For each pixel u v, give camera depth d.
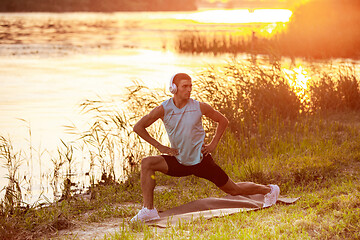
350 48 28.56
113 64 29.14
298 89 14.30
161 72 24.88
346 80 14.91
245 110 12.80
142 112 12.22
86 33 57.50
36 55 34.53
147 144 11.80
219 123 6.97
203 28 59.44
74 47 40.50
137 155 10.84
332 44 28.88
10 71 26.42
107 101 17.52
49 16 106.62
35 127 13.99
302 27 34.19
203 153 6.86
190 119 6.73
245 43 33.22
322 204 6.68
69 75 24.84
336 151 9.93
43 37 51.22
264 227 5.95
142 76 23.62
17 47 40.25
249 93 13.61
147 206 7.00
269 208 7.09
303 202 7.04
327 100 14.38
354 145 10.36
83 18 99.25
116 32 58.91
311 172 8.69
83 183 9.80
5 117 15.27
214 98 12.80
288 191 8.16
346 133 11.59
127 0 156.38
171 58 31.66
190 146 6.76
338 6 38.12
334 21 35.47
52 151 11.76
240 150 10.73
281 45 30.02
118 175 10.25
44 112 15.98
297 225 5.85
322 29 32.75
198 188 8.88
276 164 9.30
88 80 22.95
